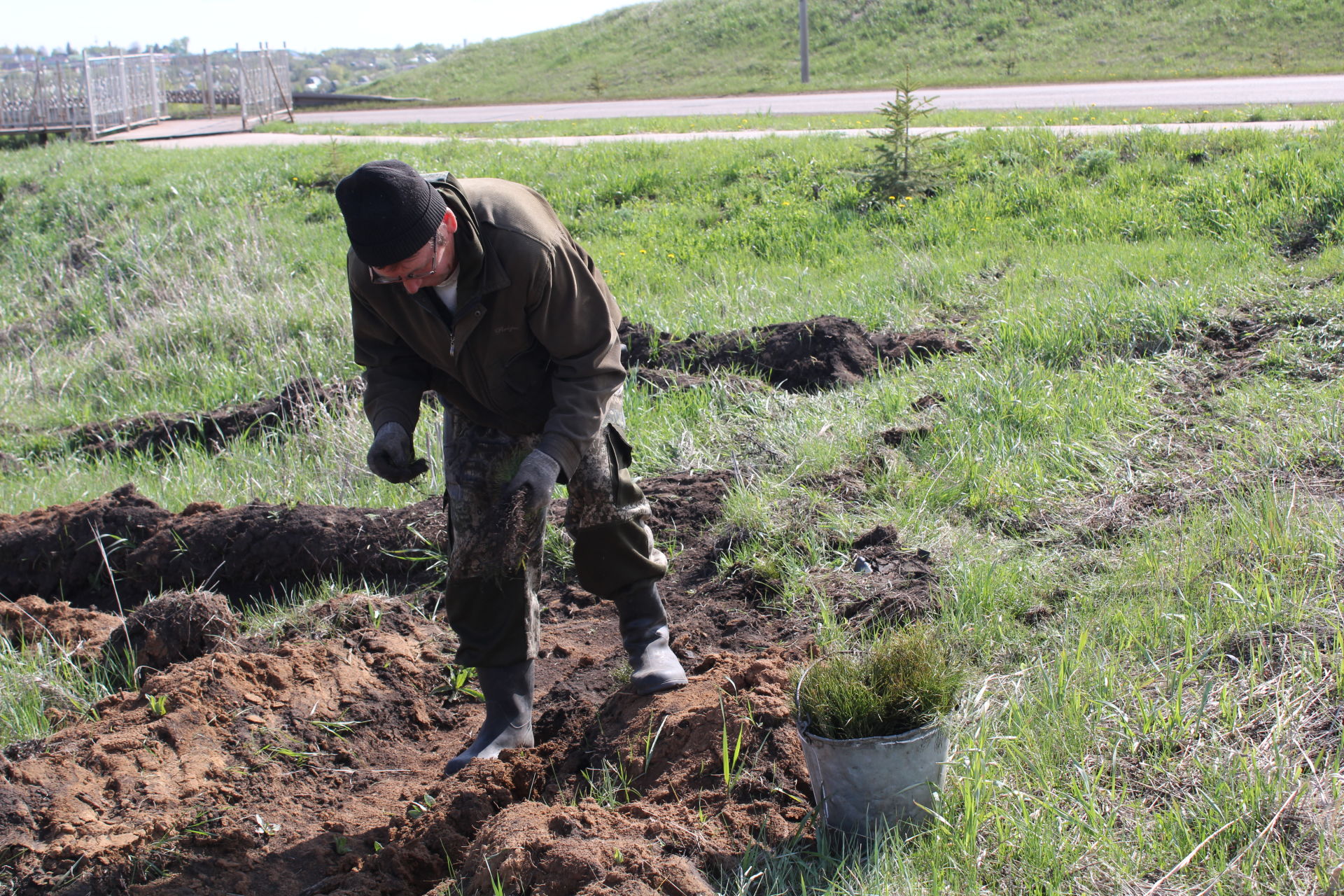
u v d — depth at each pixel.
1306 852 2.17
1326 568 3.24
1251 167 9.37
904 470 4.51
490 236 2.41
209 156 17.45
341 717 3.34
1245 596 3.17
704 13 38.38
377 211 2.18
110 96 24.48
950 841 2.31
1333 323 5.52
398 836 2.69
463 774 2.75
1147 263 7.38
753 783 2.60
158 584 4.56
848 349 6.19
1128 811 2.39
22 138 23.88
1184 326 5.83
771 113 20.14
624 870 2.22
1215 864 2.17
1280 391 4.85
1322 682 2.69
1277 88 18.69
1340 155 9.18
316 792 3.01
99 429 6.78
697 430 5.34
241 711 3.23
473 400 2.77
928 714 2.33
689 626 3.62
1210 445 4.45
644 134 17.88
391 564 4.42
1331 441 4.22
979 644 3.23
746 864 2.35
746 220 10.93
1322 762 2.43
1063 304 6.37
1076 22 29.05
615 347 2.68
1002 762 2.61
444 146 16.70
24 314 11.38
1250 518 3.63
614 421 2.84
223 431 6.51
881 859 2.23
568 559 4.20
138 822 2.72
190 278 10.24
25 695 3.54
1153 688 2.84
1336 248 7.21
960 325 6.65
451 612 2.88
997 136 11.99
